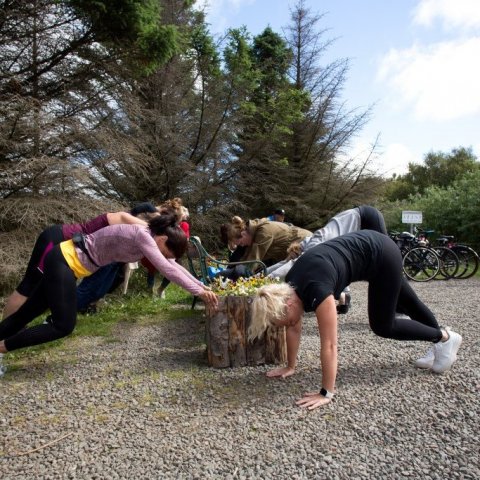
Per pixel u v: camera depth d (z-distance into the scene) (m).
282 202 12.65
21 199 6.15
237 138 11.47
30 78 6.71
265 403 2.81
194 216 10.21
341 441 2.36
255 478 2.06
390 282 2.95
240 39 9.39
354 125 15.72
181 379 3.23
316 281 2.70
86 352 3.93
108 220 3.62
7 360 3.75
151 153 8.52
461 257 9.52
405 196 33.50
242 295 3.48
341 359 3.58
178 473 2.11
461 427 2.47
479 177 14.77
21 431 2.53
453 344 3.17
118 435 2.46
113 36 6.59
